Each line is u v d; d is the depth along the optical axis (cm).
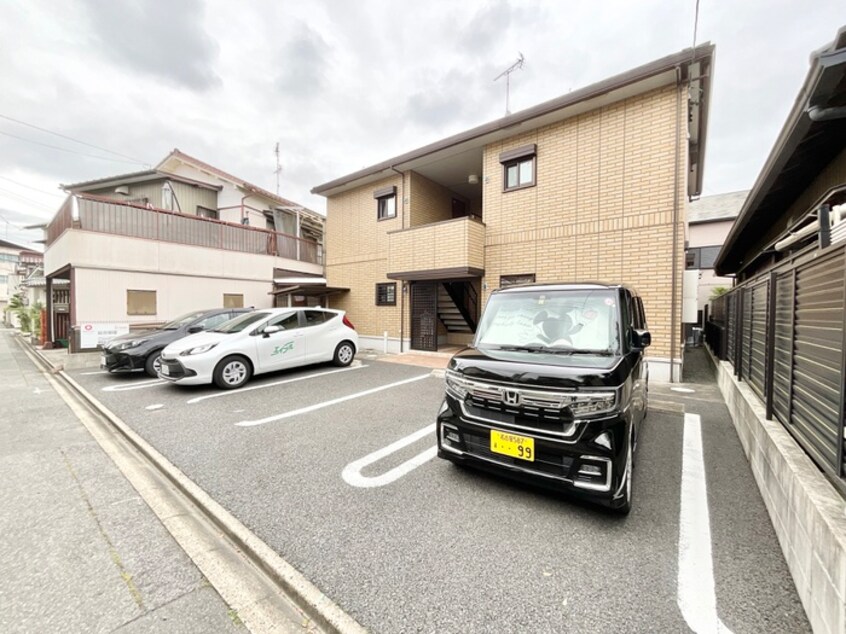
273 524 242
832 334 194
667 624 161
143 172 1402
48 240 1227
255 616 172
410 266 970
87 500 279
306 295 1356
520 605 173
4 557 211
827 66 230
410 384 670
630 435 262
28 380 747
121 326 962
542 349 311
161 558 213
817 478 191
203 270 1148
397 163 1047
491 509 260
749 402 347
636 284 706
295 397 579
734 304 509
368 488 292
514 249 871
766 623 161
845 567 132
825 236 272
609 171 737
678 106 660
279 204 1622
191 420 466
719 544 219
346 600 177
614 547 216
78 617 168
